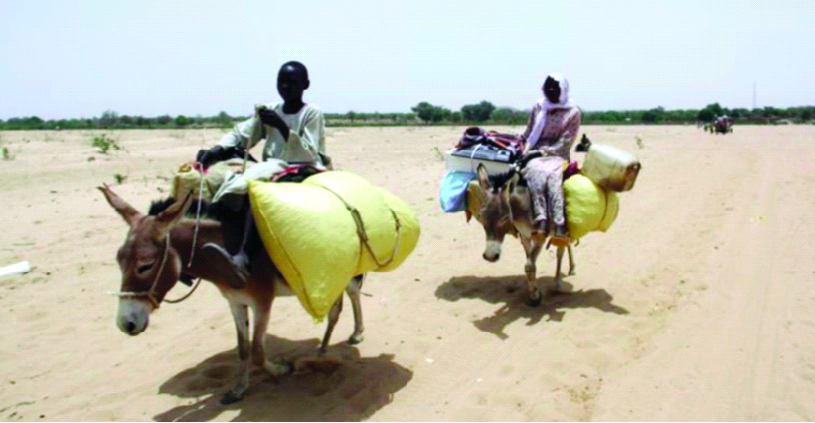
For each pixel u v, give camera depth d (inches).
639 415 222.5
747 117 3595.0
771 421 217.0
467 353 275.3
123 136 1760.6
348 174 240.2
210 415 222.4
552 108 326.3
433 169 880.9
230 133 258.5
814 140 1583.4
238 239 215.9
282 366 246.2
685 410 225.1
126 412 227.6
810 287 346.6
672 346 277.7
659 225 507.2
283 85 245.8
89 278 376.2
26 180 741.3
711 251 425.1
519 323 308.0
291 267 206.5
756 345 276.7
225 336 296.5
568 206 315.9
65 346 287.0
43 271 387.2
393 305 335.3
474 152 323.9
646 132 2145.7
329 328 266.2
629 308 325.1
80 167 863.1
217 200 216.5
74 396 241.8
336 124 2928.2
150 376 256.8
